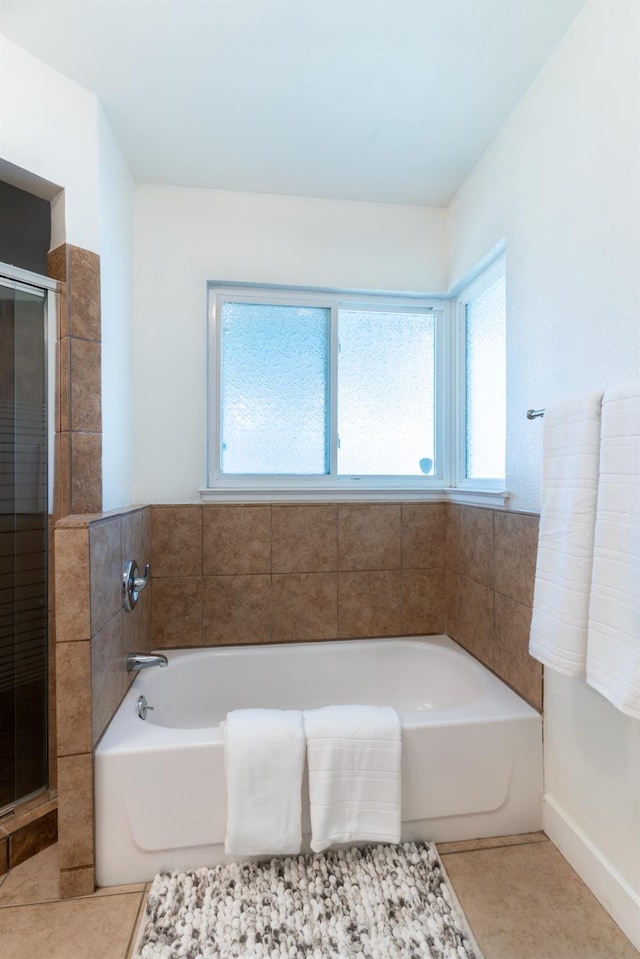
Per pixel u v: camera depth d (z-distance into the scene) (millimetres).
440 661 2109
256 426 2250
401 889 1301
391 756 1396
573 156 1373
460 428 2291
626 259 1185
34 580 1537
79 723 1317
